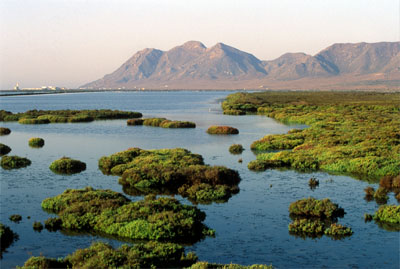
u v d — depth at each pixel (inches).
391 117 3383.4
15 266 774.5
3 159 1678.2
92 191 1154.0
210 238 912.9
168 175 1350.9
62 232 935.7
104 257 732.0
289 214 1074.1
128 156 1696.6
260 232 949.8
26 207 1112.8
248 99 6510.8
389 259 809.5
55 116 3644.2
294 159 1672.0
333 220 1027.9
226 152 1982.0
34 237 909.2
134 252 758.5
